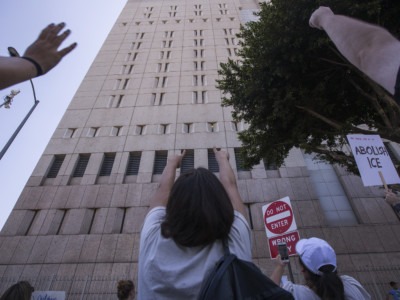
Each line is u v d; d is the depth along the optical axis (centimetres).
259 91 830
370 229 1150
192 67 2088
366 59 68
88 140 1587
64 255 1120
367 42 69
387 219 1179
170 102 1809
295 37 706
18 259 1109
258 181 1355
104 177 1424
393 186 630
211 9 2870
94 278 1059
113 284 1042
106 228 1204
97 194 1326
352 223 1216
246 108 933
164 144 1555
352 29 75
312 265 190
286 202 569
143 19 2738
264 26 750
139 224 1216
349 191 1295
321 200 1306
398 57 60
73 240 1163
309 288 191
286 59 752
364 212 1213
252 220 1226
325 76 793
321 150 866
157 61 2162
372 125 897
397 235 1123
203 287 74
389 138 685
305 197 1274
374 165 366
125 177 1422
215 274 76
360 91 760
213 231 85
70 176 1411
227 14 2759
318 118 848
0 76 68
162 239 91
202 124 1655
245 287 78
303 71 754
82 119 1712
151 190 1337
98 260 1106
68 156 1502
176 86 1928
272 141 903
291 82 802
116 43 2375
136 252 1125
